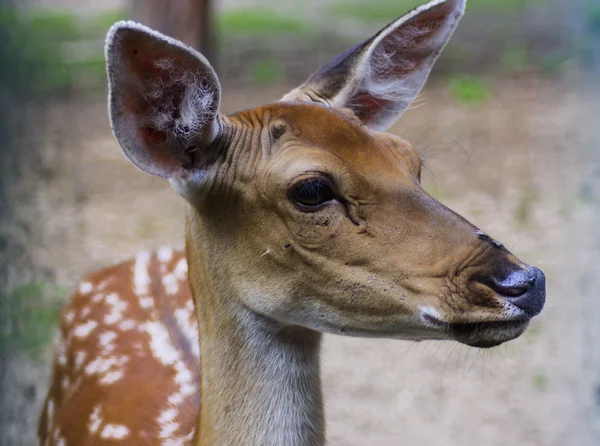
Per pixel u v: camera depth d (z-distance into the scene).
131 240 11.30
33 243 8.88
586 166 13.48
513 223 11.57
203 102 4.40
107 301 6.63
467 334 4.16
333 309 4.41
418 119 16.09
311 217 4.34
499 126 15.55
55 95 18.19
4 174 7.73
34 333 8.32
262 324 4.59
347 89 5.11
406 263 4.24
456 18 5.24
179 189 4.65
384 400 8.41
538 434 7.88
